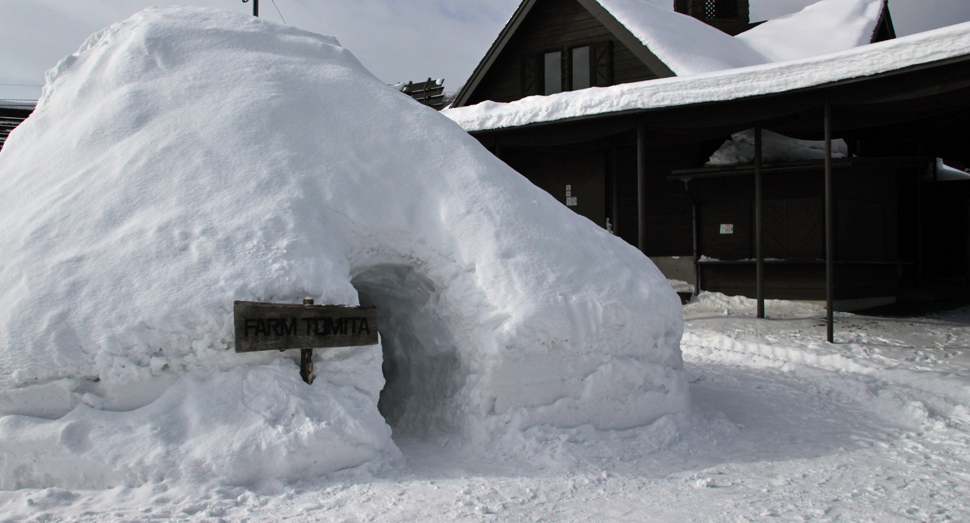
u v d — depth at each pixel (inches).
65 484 122.3
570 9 543.8
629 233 503.2
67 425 125.6
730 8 741.3
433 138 200.7
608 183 506.3
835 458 162.4
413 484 134.0
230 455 125.2
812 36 650.2
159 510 112.1
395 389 205.0
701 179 476.7
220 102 184.9
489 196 188.7
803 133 450.0
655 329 183.0
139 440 125.6
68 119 188.2
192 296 140.9
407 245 178.1
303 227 160.2
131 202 159.5
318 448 132.3
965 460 160.7
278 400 137.2
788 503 130.2
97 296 139.7
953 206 653.3
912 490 138.7
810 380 249.0
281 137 180.2
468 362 169.5
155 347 135.9
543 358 164.1
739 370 269.1
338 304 150.3
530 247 180.4
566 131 386.0
